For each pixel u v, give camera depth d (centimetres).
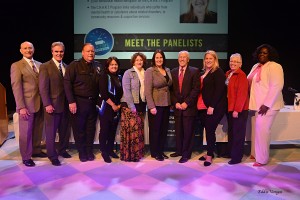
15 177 338
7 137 507
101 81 373
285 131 433
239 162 389
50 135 378
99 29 701
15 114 441
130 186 314
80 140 390
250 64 720
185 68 380
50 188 309
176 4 691
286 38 714
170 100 388
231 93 377
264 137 372
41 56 716
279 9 704
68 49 716
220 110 376
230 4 703
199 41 700
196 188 310
